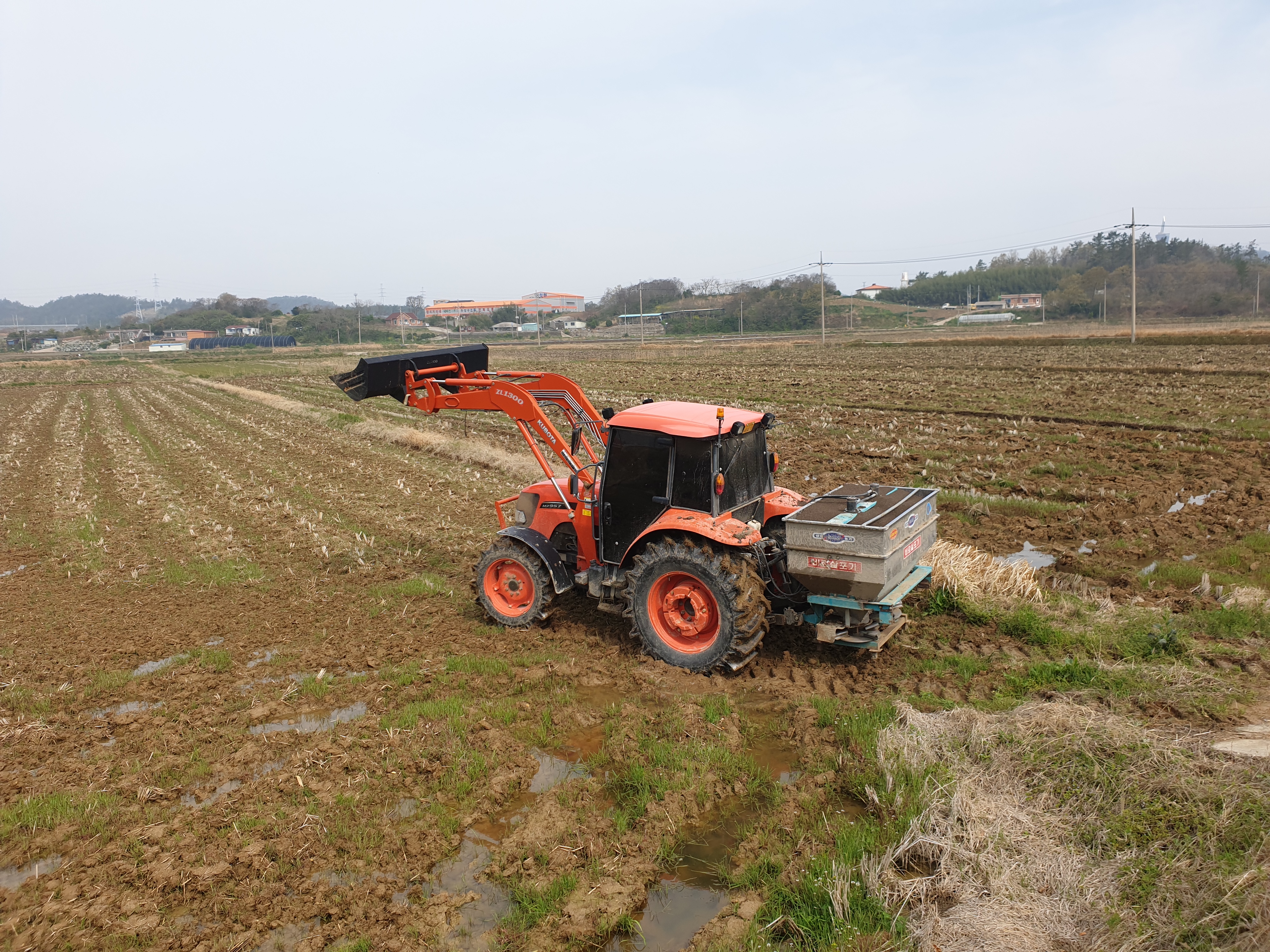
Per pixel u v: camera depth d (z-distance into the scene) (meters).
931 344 56.91
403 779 5.24
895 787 4.73
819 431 19.14
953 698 5.99
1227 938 3.30
